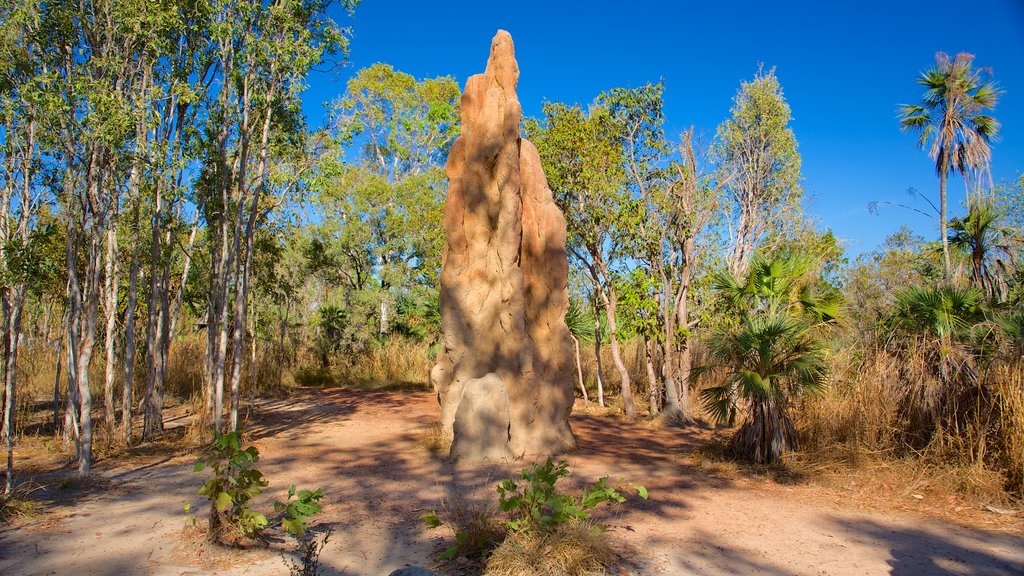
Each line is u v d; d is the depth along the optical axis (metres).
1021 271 11.75
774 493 7.61
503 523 5.51
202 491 5.43
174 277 16.64
